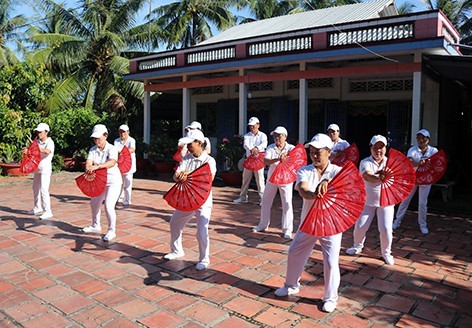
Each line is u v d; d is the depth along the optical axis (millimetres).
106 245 6129
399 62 9586
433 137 11102
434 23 8625
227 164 12203
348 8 14758
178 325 3824
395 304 4262
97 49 19500
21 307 4188
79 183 6332
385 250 5426
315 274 5043
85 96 20031
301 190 3979
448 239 6625
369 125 14133
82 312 4082
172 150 14078
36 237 6531
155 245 6137
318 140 3977
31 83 14539
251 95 13688
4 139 13992
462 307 4219
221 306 4184
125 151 8180
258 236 6617
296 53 10633
